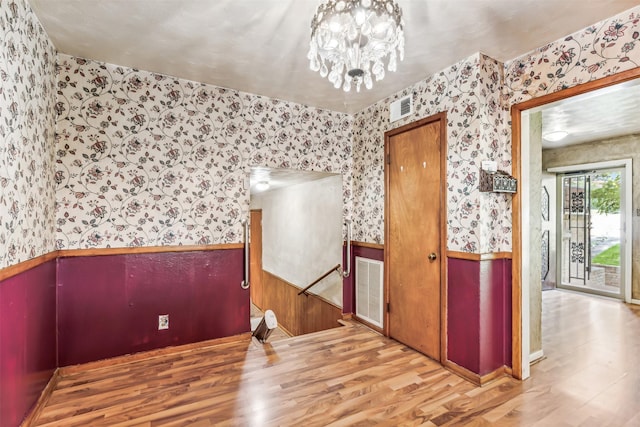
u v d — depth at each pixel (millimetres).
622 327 3459
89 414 1866
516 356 2338
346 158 3697
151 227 2641
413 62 2436
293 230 5305
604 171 4824
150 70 2604
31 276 1788
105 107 2471
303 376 2328
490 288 2336
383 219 3229
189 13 1849
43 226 2006
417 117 2799
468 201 2352
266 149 3172
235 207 3012
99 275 2451
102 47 2244
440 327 2562
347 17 1336
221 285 2941
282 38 2117
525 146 2396
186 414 1873
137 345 2584
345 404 1985
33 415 1783
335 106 3441
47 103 2098
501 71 2424
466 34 2059
